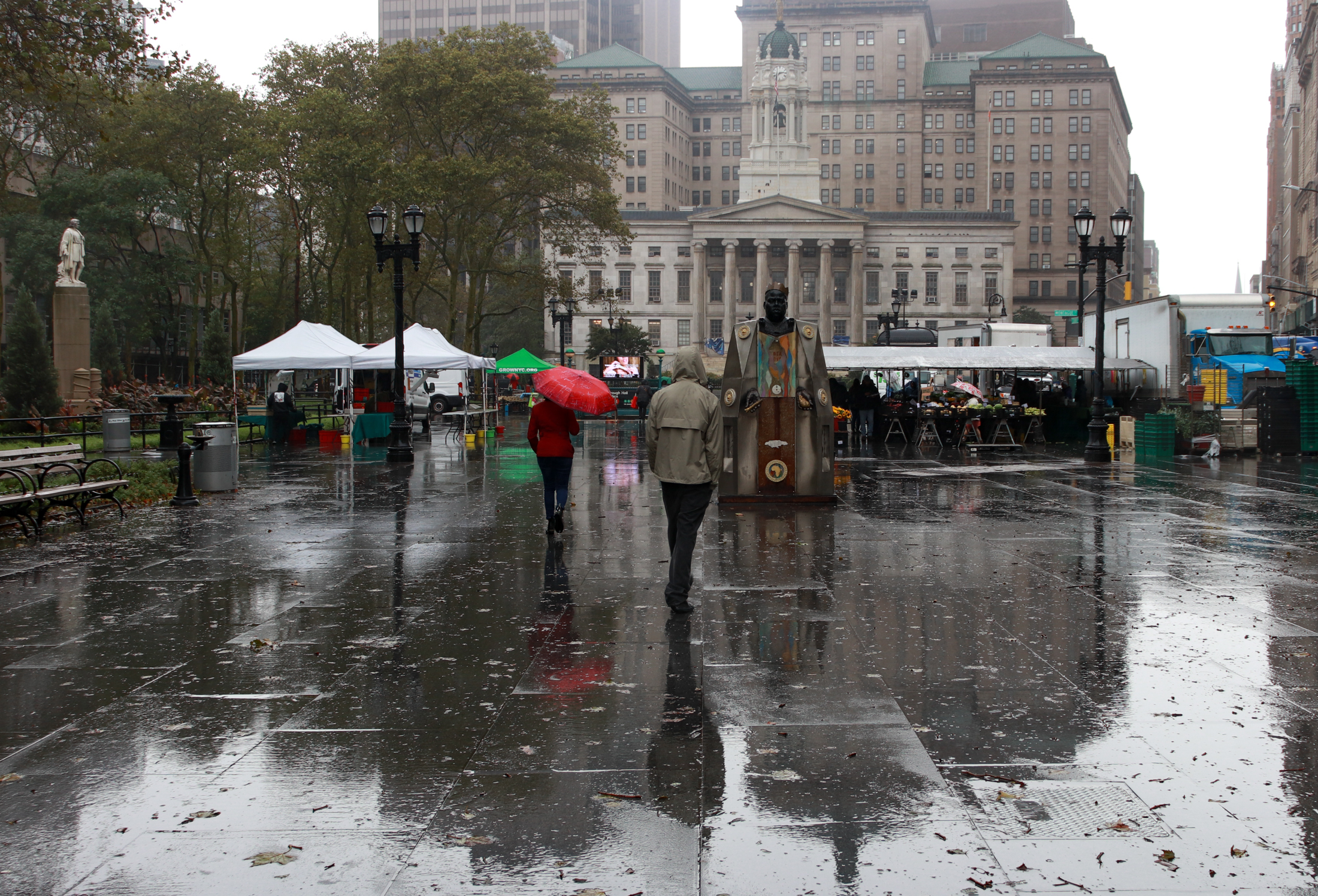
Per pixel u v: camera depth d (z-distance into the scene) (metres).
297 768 4.34
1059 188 139.50
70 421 26.72
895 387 43.50
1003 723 4.87
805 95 119.88
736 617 7.11
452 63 49.75
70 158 64.00
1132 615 7.14
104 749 4.59
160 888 3.34
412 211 21.44
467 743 4.64
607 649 6.27
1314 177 76.12
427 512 13.03
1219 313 32.12
